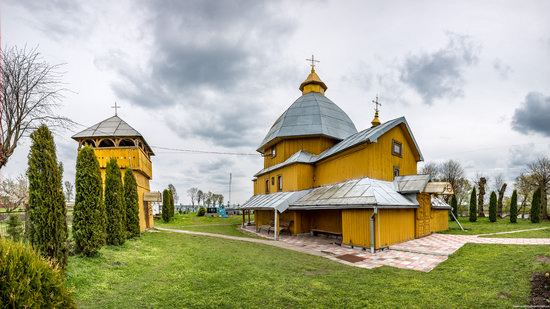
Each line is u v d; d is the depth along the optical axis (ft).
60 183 23.79
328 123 72.43
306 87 85.30
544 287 20.04
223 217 131.34
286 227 61.16
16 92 39.22
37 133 22.95
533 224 78.74
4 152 37.22
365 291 21.80
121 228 38.65
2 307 9.30
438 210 63.31
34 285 10.12
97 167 31.53
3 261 9.78
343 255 37.99
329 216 57.36
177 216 127.95
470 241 44.47
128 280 23.73
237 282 23.99
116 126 59.00
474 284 22.65
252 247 44.14
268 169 79.61
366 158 49.32
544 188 100.99
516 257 29.66
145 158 65.82
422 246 41.81
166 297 19.94
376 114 74.84
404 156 57.82
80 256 28.30
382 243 41.34
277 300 19.83
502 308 17.57
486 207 158.30
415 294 20.94
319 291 21.86
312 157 67.10
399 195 49.01
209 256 35.22
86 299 18.85
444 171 147.54
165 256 34.47
